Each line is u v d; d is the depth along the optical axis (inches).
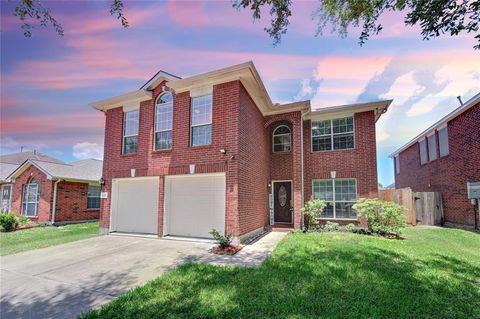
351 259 230.4
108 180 444.1
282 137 516.7
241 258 256.5
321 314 133.4
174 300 155.3
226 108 350.0
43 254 290.5
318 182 478.0
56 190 586.2
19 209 644.7
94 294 173.9
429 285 170.7
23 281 201.6
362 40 189.3
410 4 160.4
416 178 661.3
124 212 431.5
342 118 474.3
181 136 380.8
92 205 668.1
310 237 342.6
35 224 556.1
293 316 131.6
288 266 214.1
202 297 157.6
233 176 331.6
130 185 433.4
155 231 398.0
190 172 362.9
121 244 338.0
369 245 286.8
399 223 349.4
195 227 364.8
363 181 439.8
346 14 189.9
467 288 165.9
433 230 411.5
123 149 442.6
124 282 195.8
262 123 469.7
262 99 413.4
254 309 140.6
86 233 447.8
